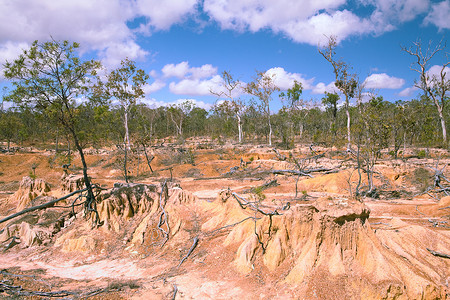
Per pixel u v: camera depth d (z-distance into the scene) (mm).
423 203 20891
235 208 17797
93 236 17203
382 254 11039
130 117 52375
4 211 23406
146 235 17391
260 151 53031
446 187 23578
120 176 38031
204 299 11023
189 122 89875
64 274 14047
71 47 17719
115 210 18797
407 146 48250
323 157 42438
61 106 18422
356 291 10289
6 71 16609
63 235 17547
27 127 75312
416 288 9766
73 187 23812
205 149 64938
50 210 20688
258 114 77500
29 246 17125
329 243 11766
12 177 37469
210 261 14000
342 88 42375
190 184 31484
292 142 57000
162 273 13641
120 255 16000
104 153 53594
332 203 12430
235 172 37062
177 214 18516
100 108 43781
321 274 11031
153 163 44562
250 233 14711
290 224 13086
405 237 12617
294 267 11617
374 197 23500
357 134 24688
